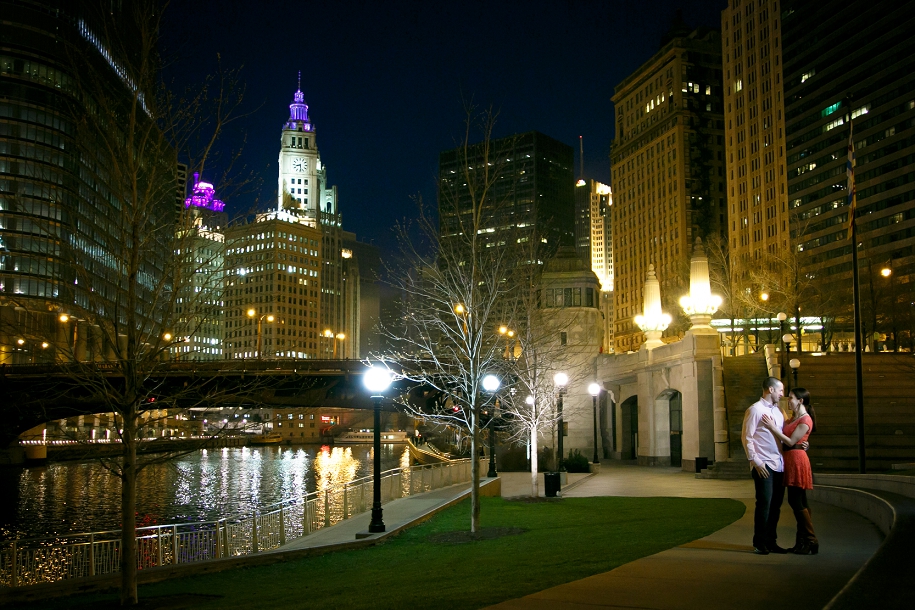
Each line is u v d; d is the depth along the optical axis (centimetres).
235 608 1402
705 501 2794
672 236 18275
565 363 6450
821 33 14275
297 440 19688
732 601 984
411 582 1461
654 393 5781
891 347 8856
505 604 1017
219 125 1919
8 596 1719
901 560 966
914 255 12144
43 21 9950
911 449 4019
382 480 3356
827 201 14038
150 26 1880
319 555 2131
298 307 18362
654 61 19238
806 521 1350
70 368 2083
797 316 6350
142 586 1841
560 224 17462
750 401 4656
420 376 4912
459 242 3306
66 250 2248
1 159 8769
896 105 12581
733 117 16900
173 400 2244
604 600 1020
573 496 3344
